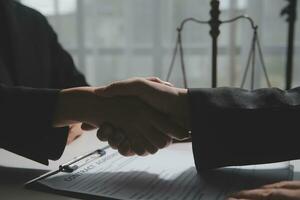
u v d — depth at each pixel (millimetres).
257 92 888
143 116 879
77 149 1053
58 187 806
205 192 788
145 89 878
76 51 2811
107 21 2748
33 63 1241
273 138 834
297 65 2412
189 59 2590
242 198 732
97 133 923
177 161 947
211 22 1522
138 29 2689
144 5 2660
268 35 2441
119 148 906
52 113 887
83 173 878
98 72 2803
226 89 886
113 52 2771
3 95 894
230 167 908
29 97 894
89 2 2754
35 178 864
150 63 2695
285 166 915
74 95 904
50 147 910
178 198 762
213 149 840
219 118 841
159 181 838
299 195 712
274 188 746
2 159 992
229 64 2484
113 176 863
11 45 1168
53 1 2793
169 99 875
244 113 843
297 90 902
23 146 903
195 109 851
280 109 849
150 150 894
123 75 2760
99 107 894
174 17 2592
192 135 842
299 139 836
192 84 2602
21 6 1292
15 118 880
